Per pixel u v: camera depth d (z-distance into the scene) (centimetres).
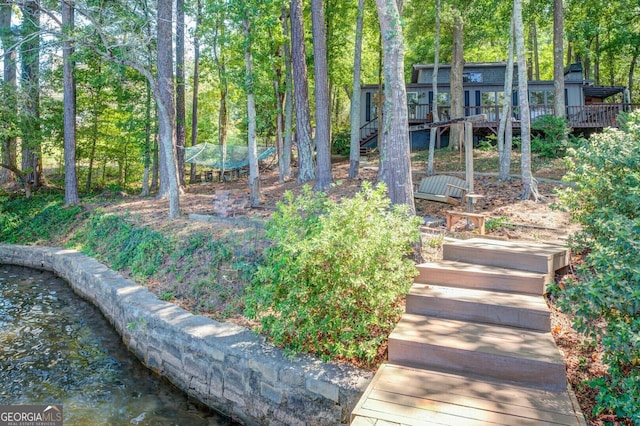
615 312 313
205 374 475
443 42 2044
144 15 1105
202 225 877
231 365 446
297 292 414
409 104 2136
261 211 991
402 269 443
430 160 1345
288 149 1582
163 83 1277
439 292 431
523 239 672
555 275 502
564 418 265
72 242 1173
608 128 540
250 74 1011
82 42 935
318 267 433
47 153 1747
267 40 1066
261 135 2244
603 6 1481
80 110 1662
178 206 1005
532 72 2580
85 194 1622
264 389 414
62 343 644
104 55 932
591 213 474
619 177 458
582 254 541
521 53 975
